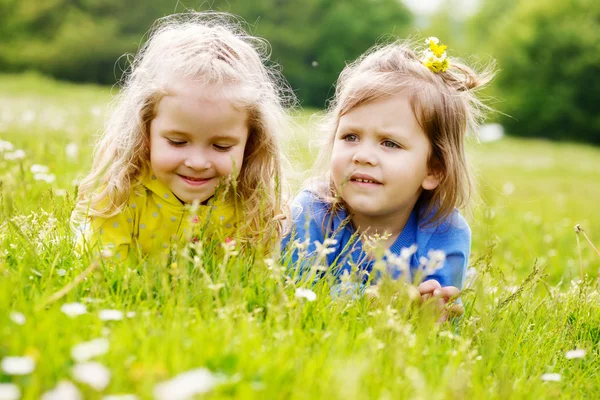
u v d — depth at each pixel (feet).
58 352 5.98
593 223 25.57
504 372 7.11
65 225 9.75
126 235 10.08
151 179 10.11
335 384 5.69
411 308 8.66
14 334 6.10
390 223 10.91
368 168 10.21
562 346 9.16
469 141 12.41
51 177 13.60
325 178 11.42
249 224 10.13
